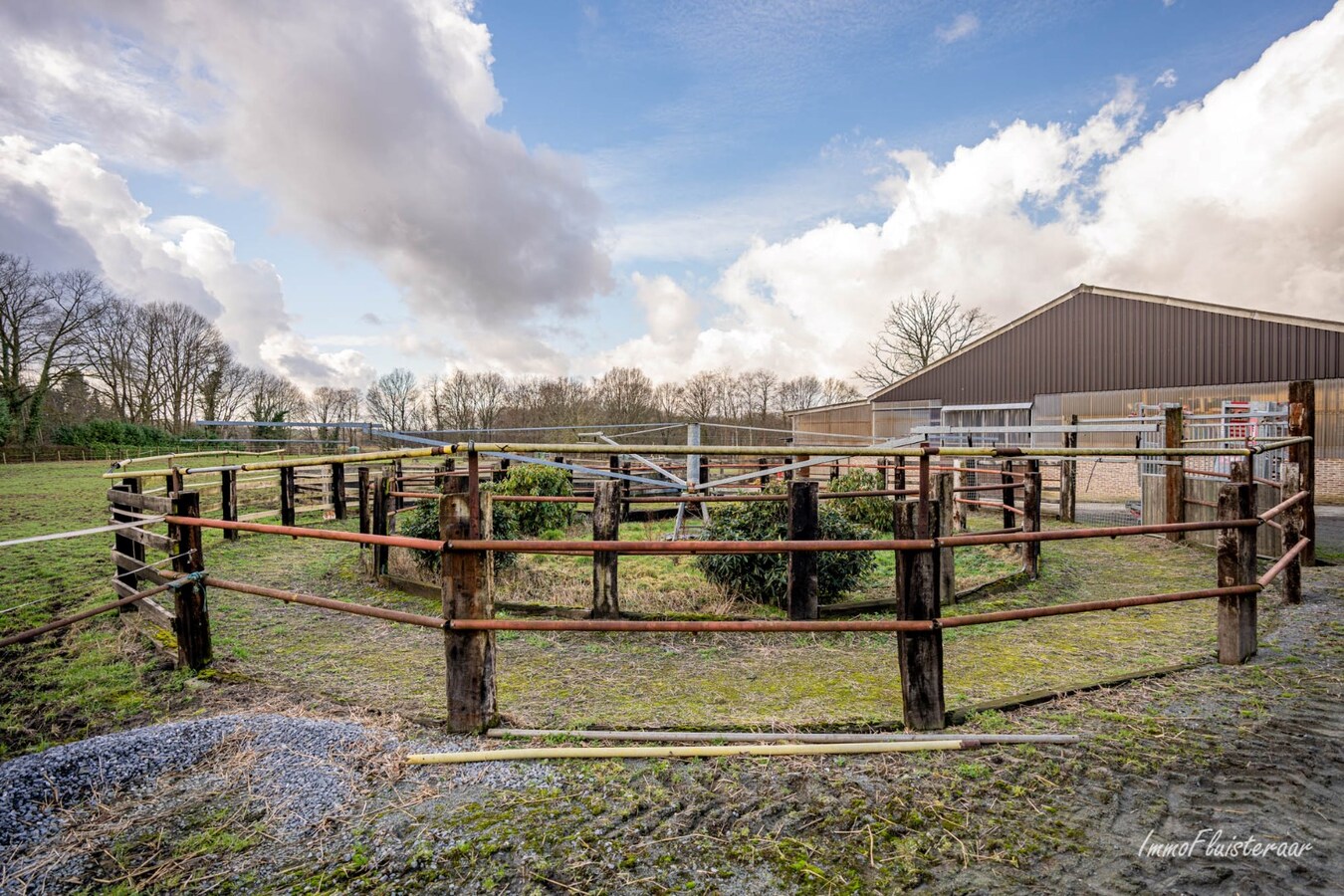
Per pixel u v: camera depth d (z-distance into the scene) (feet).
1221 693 9.65
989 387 66.28
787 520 16.25
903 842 6.07
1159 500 26.58
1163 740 8.05
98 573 20.45
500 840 6.13
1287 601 15.30
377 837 6.20
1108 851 5.94
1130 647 12.83
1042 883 5.53
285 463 11.22
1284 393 48.73
